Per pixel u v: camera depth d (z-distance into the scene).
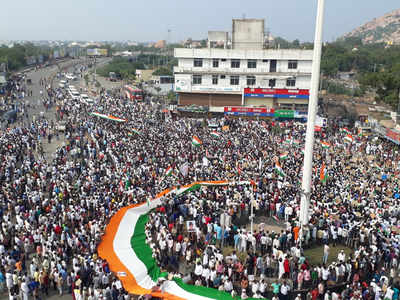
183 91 79.00
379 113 90.12
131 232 25.89
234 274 22.52
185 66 78.44
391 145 58.06
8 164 39.28
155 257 23.08
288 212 30.25
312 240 27.56
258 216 31.83
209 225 26.81
